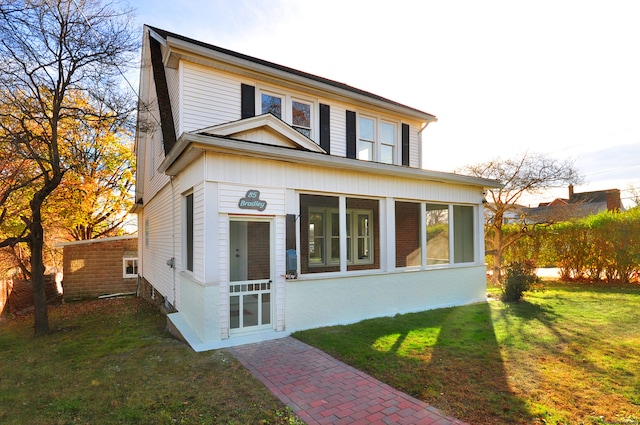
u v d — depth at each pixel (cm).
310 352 553
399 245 908
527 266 1042
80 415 358
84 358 572
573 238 1420
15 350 671
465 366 482
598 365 479
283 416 351
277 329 666
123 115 929
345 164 744
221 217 615
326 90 987
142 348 609
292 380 442
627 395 388
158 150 1030
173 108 862
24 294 1380
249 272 710
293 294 689
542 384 419
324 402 381
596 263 1362
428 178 921
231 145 593
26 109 860
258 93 904
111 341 685
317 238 773
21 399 404
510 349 552
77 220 1941
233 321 641
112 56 869
